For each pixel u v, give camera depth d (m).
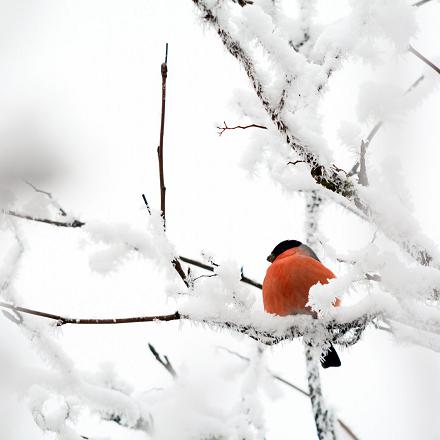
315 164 5.98
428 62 5.73
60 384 7.23
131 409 7.43
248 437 8.04
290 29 8.63
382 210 5.77
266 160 8.23
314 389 7.71
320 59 6.50
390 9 5.53
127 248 6.89
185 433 7.75
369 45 6.19
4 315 6.87
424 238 5.78
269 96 5.90
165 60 6.54
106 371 8.11
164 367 8.47
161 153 6.68
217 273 6.60
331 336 6.78
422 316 5.99
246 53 5.82
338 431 7.86
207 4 5.72
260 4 8.16
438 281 5.55
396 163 5.86
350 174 6.06
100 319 6.51
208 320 6.62
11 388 7.16
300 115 6.91
